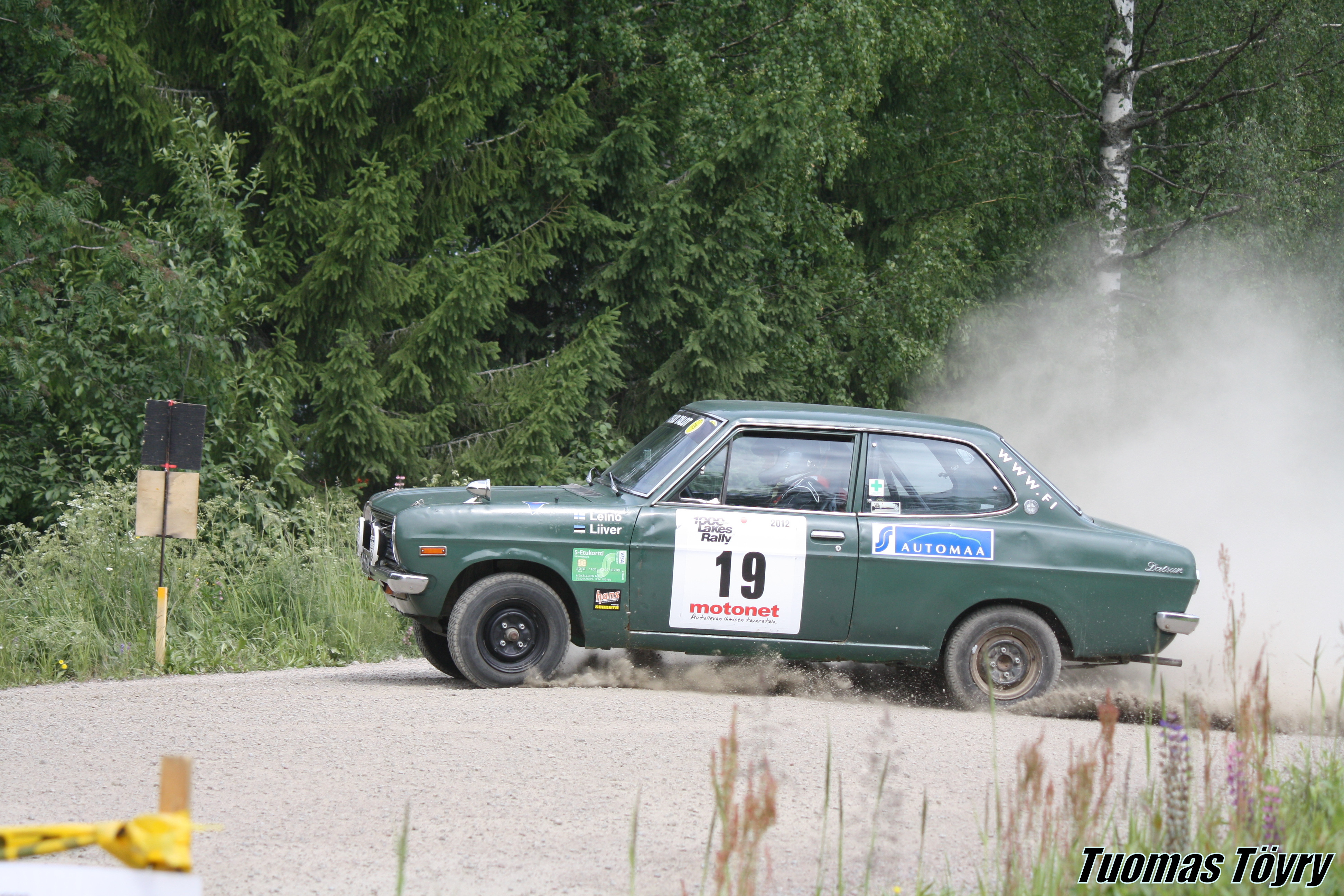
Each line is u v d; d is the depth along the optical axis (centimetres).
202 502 2225
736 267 3372
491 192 3116
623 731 1225
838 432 1481
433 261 2902
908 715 1397
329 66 2764
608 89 3616
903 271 3919
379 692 1426
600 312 3412
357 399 2656
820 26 3666
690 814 973
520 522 1423
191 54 2767
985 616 1463
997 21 4153
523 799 999
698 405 1587
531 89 3488
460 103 2873
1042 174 4050
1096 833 859
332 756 1118
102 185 2956
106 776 1049
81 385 2289
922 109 4397
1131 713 1470
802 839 920
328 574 1991
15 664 1628
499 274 2802
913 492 1480
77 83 2612
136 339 2408
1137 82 4141
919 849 889
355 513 2542
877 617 1447
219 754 1126
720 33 3906
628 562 1429
